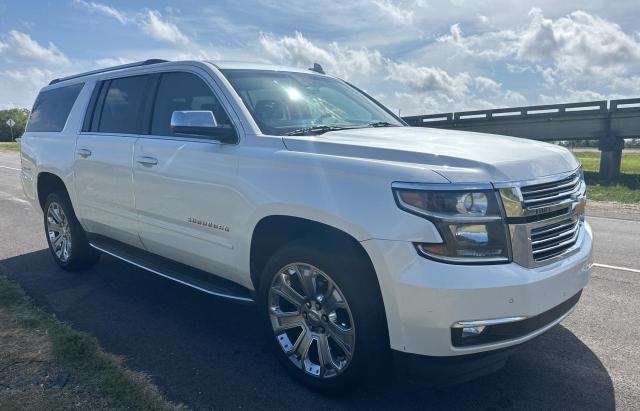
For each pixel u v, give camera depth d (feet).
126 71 16.22
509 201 9.16
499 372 11.84
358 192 9.68
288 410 10.26
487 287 8.81
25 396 10.32
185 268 14.32
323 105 14.35
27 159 20.26
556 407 10.43
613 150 82.07
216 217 12.33
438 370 9.30
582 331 14.10
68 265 18.56
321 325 10.72
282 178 10.86
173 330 13.83
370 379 10.81
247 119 12.19
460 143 10.87
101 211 16.34
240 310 15.31
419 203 9.06
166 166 13.48
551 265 9.81
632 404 10.55
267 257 12.06
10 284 16.85
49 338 12.82
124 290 16.90
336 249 10.13
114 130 16.01
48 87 20.75
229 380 11.33
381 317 9.75
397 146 10.36
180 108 13.93
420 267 8.95
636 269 20.29
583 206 11.22
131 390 10.65
